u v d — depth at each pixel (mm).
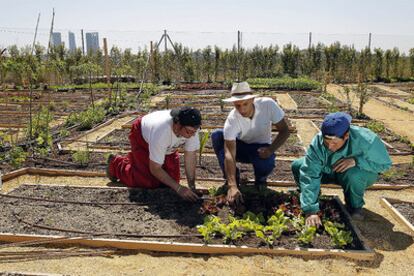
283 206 4617
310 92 18531
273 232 4141
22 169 6363
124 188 5539
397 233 4473
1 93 16562
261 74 25359
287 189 5762
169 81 23062
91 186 5645
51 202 5117
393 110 13711
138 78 22719
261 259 3875
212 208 4750
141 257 3939
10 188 5762
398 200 5234
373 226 4633
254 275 3643
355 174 4508
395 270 3752
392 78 25391
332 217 4531
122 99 14445
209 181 6055
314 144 4398
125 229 4391
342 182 4695
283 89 20125
